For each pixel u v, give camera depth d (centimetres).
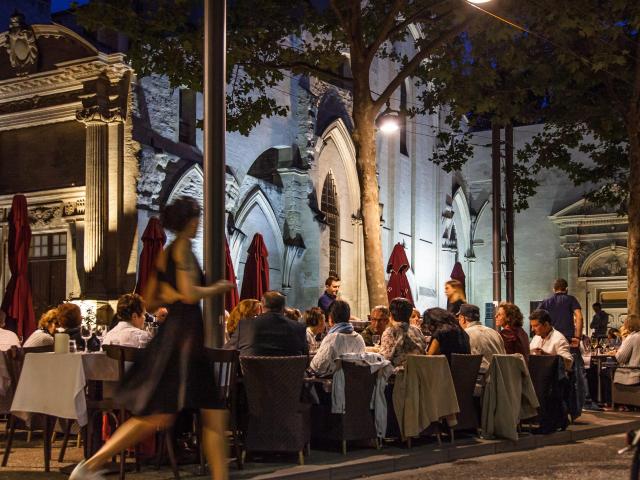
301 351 898
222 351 779
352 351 936
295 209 2505
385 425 955
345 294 2827
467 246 3706
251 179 2336
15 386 939
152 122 2028
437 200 3444
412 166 3256
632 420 1334
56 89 2048
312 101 2564
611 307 3425
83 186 2009
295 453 899
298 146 2538
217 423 587
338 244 2802
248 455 876
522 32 1642
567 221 3516
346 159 2844
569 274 3506
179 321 583
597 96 2205
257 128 2352
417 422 958
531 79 1870
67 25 2212
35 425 959
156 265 600
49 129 2088
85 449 843
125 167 1967
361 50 1559
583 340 1731
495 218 2016
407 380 970
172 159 2066
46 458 802
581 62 1845
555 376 1147
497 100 1752
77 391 771
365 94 1551
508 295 2102
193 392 575
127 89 1972
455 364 1024
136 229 1947
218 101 863
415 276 3206
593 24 1505
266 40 1714
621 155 2383
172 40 1608
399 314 1022
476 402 1089
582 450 1048
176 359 577
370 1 1789
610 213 3422
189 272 586
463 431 1117
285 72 2477
